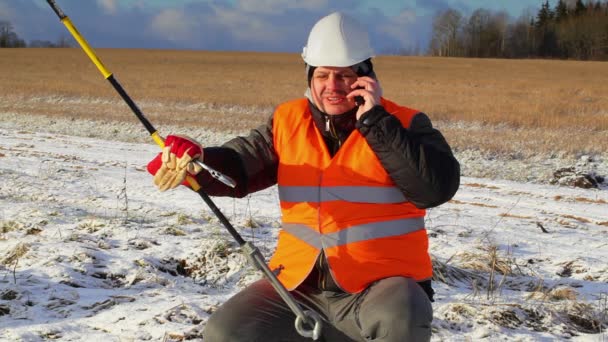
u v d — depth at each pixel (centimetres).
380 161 312
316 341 320
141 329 436
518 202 1157
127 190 1021
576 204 1175
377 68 5891
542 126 2312
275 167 349
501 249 738
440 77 4769
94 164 1331
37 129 2298
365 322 306
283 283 332
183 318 456
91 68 4825
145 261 585
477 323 478
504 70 5750
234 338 309
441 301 527
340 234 323
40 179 1070
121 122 2334
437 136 324
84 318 457
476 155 1786
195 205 915
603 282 633
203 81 3994
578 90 3684
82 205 888
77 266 564
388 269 321
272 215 866
